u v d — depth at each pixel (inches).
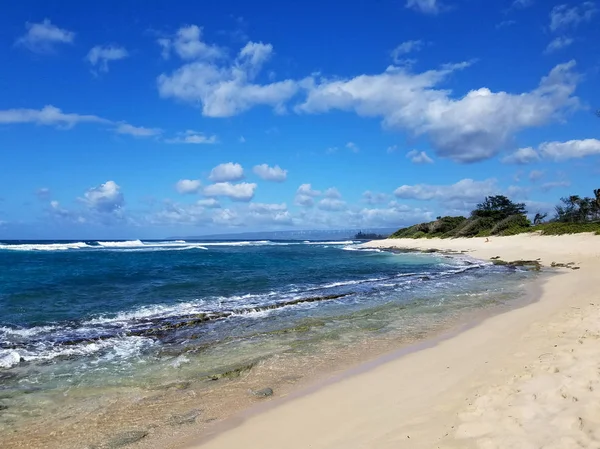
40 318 492.7
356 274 979.9
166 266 1160.2
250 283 807.7
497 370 268.4
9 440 214.8
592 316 398.9
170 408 250.5
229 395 268.4
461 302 584.1
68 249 2319.1
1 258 1464.1
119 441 210.8
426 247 2193.7
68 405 258.1
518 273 925.2
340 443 190.7
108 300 614.5
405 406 229.3
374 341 390.3
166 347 383.2
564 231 1652.3
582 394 191.0
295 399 257.0
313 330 439.2
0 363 336.5
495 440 162.1
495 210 2657.5
